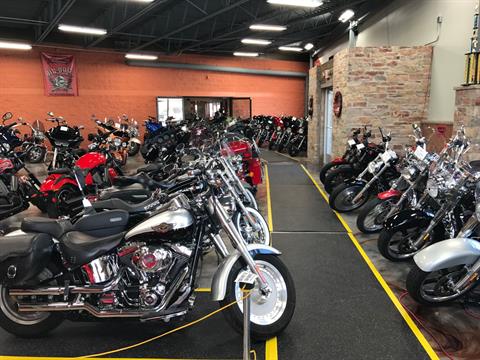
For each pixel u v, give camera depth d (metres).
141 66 15.68
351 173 6.44
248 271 2.57
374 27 10.64
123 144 10.64
